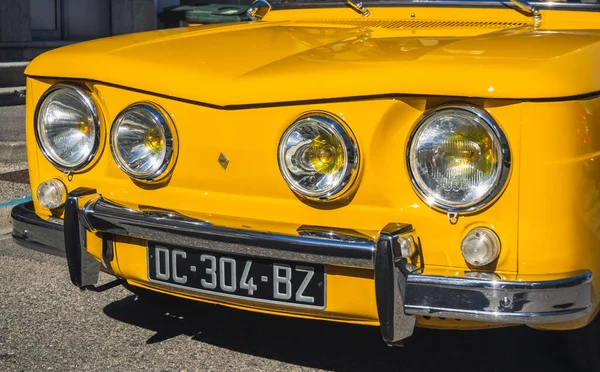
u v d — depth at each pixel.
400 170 2.36
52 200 2.86
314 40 2.97
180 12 9.60
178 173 2.66
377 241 2.29
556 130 2.23
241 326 3.28
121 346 3.07
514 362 2.96
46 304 3.48
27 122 2.99
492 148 2.24
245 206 2.57
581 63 2.34
